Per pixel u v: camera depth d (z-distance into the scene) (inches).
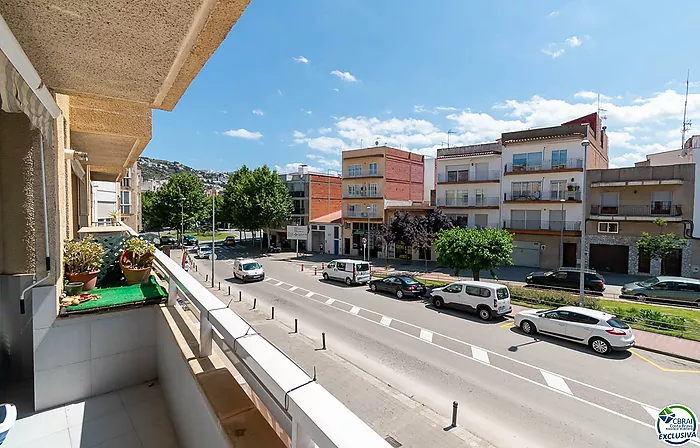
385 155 1347.2
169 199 1713.8
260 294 715.4
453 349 416.8
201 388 73.0
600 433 258.2
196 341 102.2
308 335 466.9
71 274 149.0
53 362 122.2
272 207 1480.1
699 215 827.4
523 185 1051.9
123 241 181.6
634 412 285.6
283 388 43.9
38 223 120.2
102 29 71.2
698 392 318.0
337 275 837.8
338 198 1755.7
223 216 1697.8
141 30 72.4
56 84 102.5
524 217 1047.0
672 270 853.8
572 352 406.9
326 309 598.2
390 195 1375.5
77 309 126.6
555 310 454.9
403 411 282.8
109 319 133.0
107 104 196.5
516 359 387.9
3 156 117.6
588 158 982.4
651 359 386.9
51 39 74.8
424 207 1219.9
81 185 335.0
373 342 440.5
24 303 121.6
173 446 101.9
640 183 870.4
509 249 653.3
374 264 1159.0
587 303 554.6
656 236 831.1
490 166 1115.3
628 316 500.4
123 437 105.9
